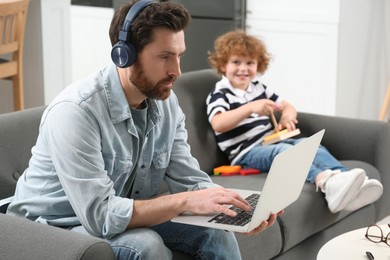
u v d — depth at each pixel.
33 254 1.77
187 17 2.00
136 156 2.18
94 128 2.00
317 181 2.89
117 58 2.00
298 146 2.06
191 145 3.01
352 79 5.05
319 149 3.06
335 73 4.92
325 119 3.32
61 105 2.00
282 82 5.16
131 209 1.97
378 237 2.20
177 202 2.01
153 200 2.02
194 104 3.10
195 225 2.10
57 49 4.55
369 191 2.91
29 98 4.54
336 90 4.95
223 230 2.17
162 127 2.28
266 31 5.13
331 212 2.93
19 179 2.17
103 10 5.86
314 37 4.95
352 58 5.00
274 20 5.07
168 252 2.00
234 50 3.20
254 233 2.06
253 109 3.04
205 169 3.07
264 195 1.94
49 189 2.06
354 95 5.11
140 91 2.05
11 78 4.11
